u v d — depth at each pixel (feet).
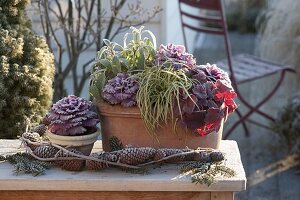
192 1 14.32
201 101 7.00
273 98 16.71
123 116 7.09
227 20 27.63
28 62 8.60
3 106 8.32
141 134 7.12
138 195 6.72
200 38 24.82
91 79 7.43
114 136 7.19
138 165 6.82
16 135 8.48
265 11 18.43
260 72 14.60
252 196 12.74
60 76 11.82
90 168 6.79
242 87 19.93
